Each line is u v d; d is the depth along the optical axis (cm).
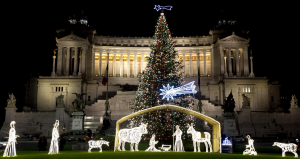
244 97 9256
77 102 6669
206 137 3697
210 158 2745
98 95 11812
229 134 7094
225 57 13312
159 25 6944
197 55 13300
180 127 5350
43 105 11431
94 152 3475
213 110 10181
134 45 13650
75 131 6384
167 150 3775
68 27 13212
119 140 3647
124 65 13912
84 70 12506
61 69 12550
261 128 8938
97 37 13562
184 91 5475
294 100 9231
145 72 6769
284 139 7488
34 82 12575
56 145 3356
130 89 12125
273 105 11788
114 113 10150
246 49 12662
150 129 5200
